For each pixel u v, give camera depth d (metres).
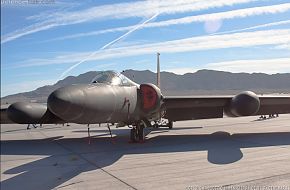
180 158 7.88
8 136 15.30
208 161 7.32
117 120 9.73
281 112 12.25
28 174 6.84
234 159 7.38
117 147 10.30
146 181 5.73
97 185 5.65
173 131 14.52
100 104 7.81
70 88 7.13
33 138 14.08
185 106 12.39
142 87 10.77
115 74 10.11
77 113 7.00
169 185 5.34
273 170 6.00
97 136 13.94
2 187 5.80
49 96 6.71
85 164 7.71
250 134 12.20
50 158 8.77
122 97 9.33
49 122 11.40
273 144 9.37
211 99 11.59
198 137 11.99
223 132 13.37
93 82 9.20
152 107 10.62
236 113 10.19
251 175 5.70
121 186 5.48
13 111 10.97
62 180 6.18
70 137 13.89
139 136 11.34
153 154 8.67
